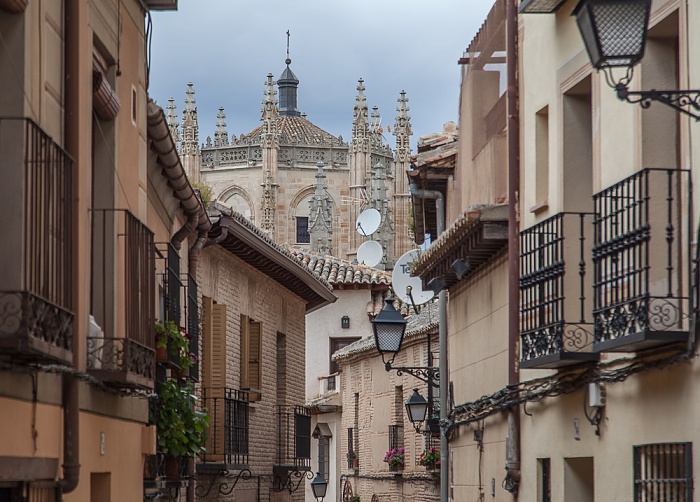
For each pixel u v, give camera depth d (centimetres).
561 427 1592
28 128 946
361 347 4578
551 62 1638
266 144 10362
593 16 1045
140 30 1590
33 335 924
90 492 1297
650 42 1302
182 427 1752
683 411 1198
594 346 1314
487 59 1995
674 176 1255
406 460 4059
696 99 1116
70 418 1148
